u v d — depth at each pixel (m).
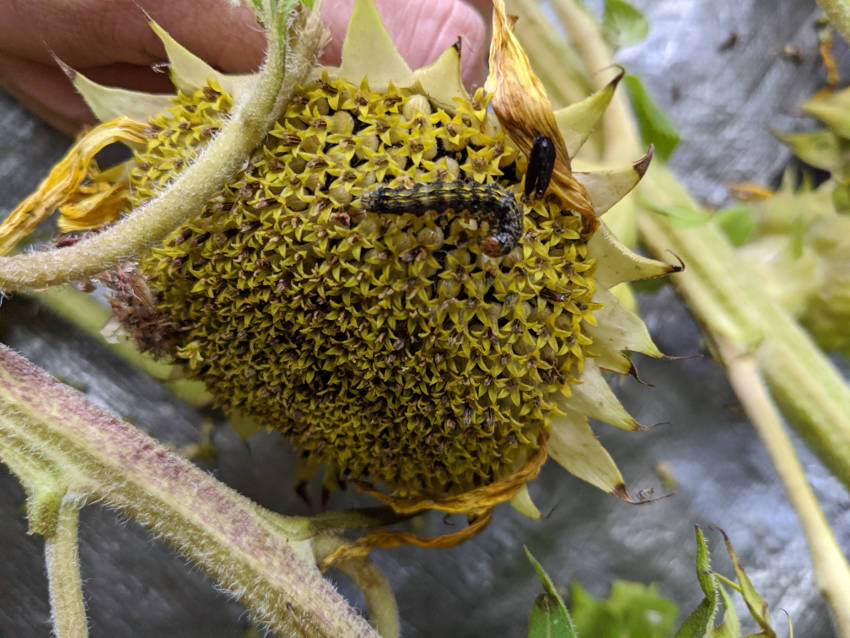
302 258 0.12
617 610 0.18
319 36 0.11
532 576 0.21
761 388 0.19
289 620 0.14
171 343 0.15
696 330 0.22
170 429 0.22
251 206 0.12
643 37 0.20
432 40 0.17
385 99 0.12
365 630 0.14
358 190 0.12
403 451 0.14
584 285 0.13
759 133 0.24
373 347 0.13
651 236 0.20
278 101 0.11
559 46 0.20
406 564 0.21
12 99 0.23
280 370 0.14
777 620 0.21
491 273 0.12
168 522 0.13
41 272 0.11
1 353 0.13
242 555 0.14
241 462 0.22
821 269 0.20
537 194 0.12
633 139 0.19
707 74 0.24
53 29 0.17
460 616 0.21
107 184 0.14
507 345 0.13
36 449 0.12
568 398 0.14
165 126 0.13
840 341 0.21
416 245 0.12
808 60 0.24
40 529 0.12
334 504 0.21
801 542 0.21
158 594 0.21
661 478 0.22
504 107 0.12
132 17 0.17
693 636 0.13
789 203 0.21
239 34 0.17
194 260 0.13
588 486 0.22
